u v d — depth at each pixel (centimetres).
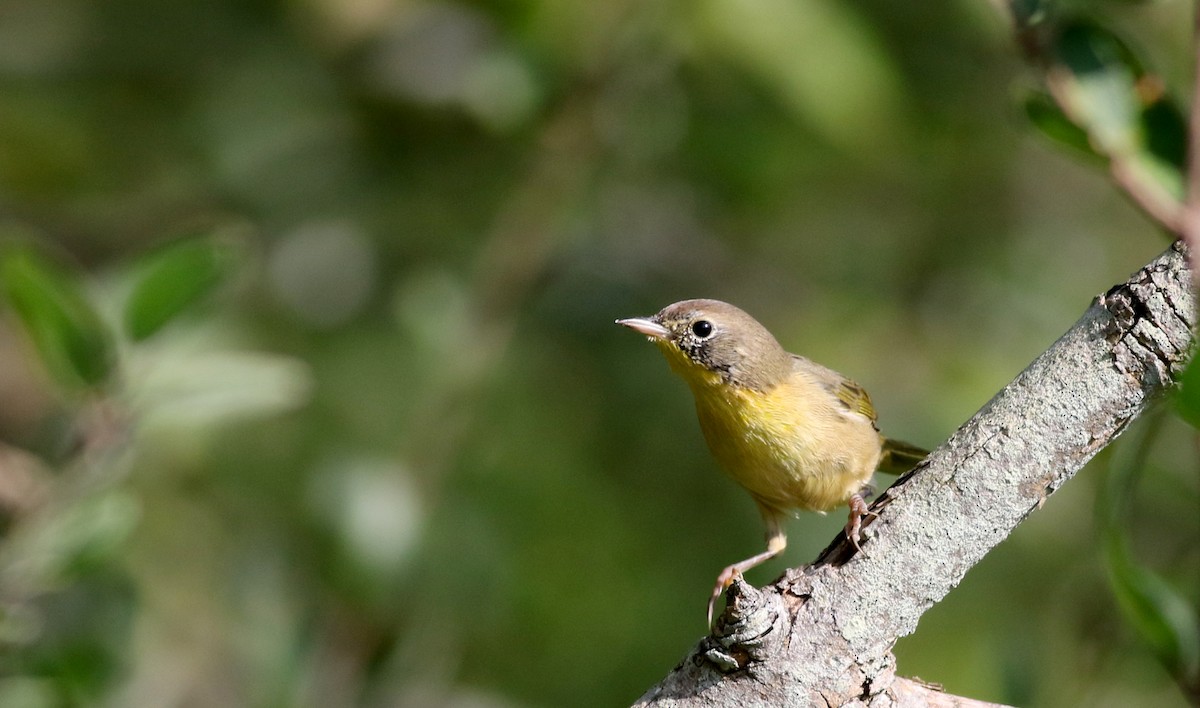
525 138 1141
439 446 1033
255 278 1219
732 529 1260
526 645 1238
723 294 1323
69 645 786
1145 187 580
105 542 714
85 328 703
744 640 547
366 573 939
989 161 1356
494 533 1104
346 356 1209
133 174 1241
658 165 1248
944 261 1367
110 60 1210
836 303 1332
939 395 1270
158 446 1127
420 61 1184
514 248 1109
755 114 1213
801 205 1333
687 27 1059
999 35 977
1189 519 1052
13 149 1221
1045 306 1367
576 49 1102
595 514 1271
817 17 1041
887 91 1066
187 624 1116
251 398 744
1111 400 531
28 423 1112
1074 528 1225
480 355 1068
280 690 902
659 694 566
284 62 1216
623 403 1282
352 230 1238
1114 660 998
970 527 546
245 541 1041
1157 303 524
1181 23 1248
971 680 1176
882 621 552
